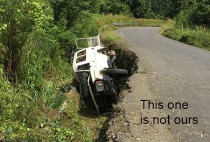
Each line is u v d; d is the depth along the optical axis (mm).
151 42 22094
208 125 6676
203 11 31562
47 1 13508
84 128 7711
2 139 6730
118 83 9992
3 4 8320
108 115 8711
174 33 28016
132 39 24031
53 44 12398
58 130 7262
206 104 7910
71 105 9359
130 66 12703
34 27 9070
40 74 9672
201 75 10898
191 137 6102
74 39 14578
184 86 9430
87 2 16672
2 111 7387
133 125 6551
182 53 16078
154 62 12875
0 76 8125
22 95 8211
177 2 70875
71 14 16188
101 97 9000
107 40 19969
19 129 7145
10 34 8773
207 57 14938
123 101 7926
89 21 19047
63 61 13750
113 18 45812
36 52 10391
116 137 6094
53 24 13969
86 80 9703
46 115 8250
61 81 11688
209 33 24703
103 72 9211
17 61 8953
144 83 9469
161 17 69000
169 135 6156
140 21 51938
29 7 8773
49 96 9062
